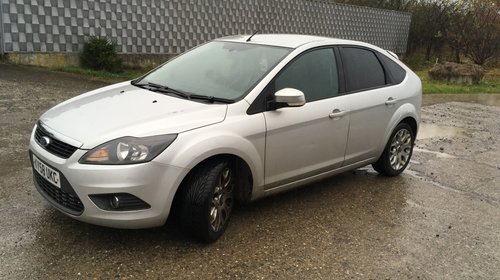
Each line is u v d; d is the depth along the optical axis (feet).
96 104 12.87
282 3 49.98
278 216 14.29
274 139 13.20
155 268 10.94
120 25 38.19
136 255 11.38
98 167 10.59
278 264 11.60
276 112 13.30
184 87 14.11
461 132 28.96
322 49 15.51
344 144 15.66
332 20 56.54
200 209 11.57
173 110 12.18
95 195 10.64
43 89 28.14
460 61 75.87
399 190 17.46
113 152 10.70
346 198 16.21
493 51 70.64
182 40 42.50
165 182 10.99
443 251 13.01
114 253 11.38
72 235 12.00
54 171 11.19
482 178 19.79
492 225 15.02
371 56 17.51
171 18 41.24
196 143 11.39
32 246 11.37
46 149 11.61
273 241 12.71
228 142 11.93
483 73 56.65
